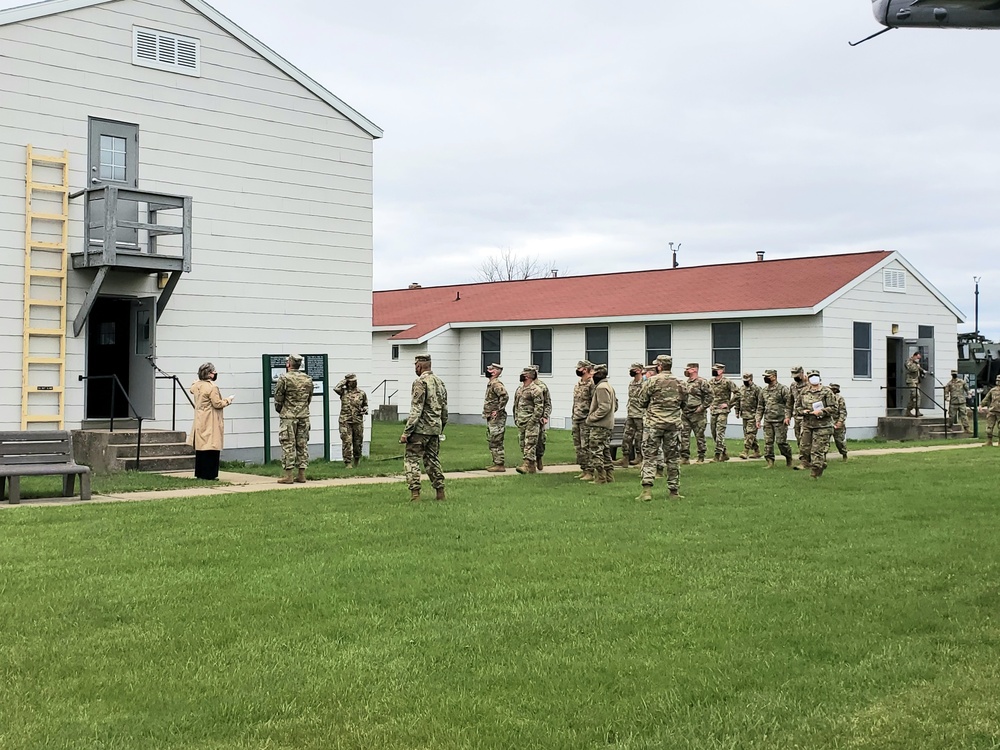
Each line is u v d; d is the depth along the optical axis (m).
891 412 33.66
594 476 18.28
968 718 5.91
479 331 38.28
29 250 18.42
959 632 7.82
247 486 16.86
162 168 20.30
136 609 8.28
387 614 8.27
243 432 21.45
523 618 8.15
